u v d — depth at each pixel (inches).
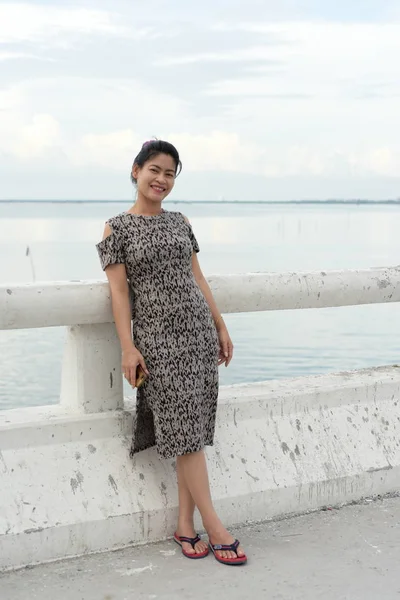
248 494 125.1
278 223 5152.6
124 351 113.5
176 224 118.4
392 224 4886.8
